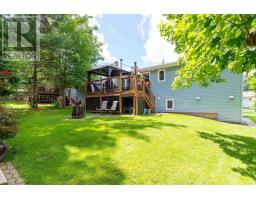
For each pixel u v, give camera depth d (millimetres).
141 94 13000
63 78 15820
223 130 7781
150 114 12766
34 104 14992
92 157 4172
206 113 14180
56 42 12961
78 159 4086
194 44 3246
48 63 14680
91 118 9891
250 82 8352
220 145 5574
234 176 3656
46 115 11219
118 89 13227
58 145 4980
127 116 11008
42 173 3521
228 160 4441
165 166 3891
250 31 2281
